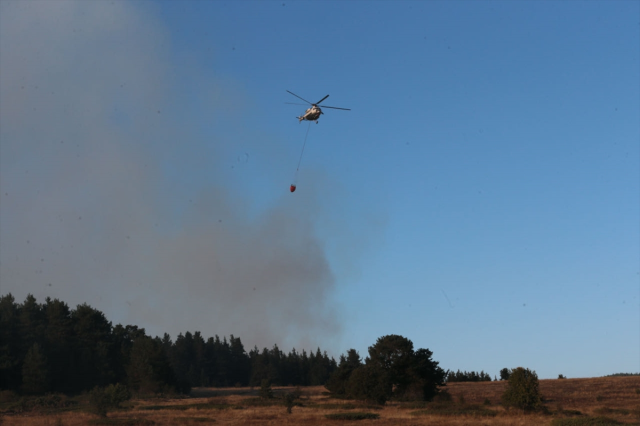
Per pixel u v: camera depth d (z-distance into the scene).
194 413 41.53
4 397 61.88
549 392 63.59
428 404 48.31
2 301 86.75
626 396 57.69
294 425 31.20
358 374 50.16
